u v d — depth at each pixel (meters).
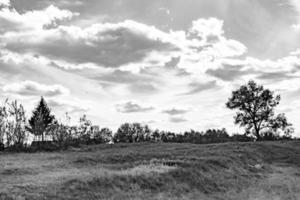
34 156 28.69
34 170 18.73
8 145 38.41
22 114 40.31
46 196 13.15
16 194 12.83
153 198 14.88
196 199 15.92
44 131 44.50
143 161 23.12
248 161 29.33
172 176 18.69
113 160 25.52
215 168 22.81
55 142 44.25
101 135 60.38
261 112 64.69
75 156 28.22
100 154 31.02
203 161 23.78
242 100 65.06
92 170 19.22
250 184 20.84
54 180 15.49
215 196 17.02
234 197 16.92
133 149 39.62
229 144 40.88
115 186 15.66
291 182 21.95
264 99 64.12
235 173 23.23
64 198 13.28
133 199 14.38
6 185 14.13
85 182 15.25
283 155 36.62
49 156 28.59
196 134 86.81
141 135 88.62
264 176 24.61
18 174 17.30
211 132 84.94
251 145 39.97
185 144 45.50
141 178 17.17
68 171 18.77
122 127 88.19
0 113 38.75
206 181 19.45
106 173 17.34
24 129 40.78
